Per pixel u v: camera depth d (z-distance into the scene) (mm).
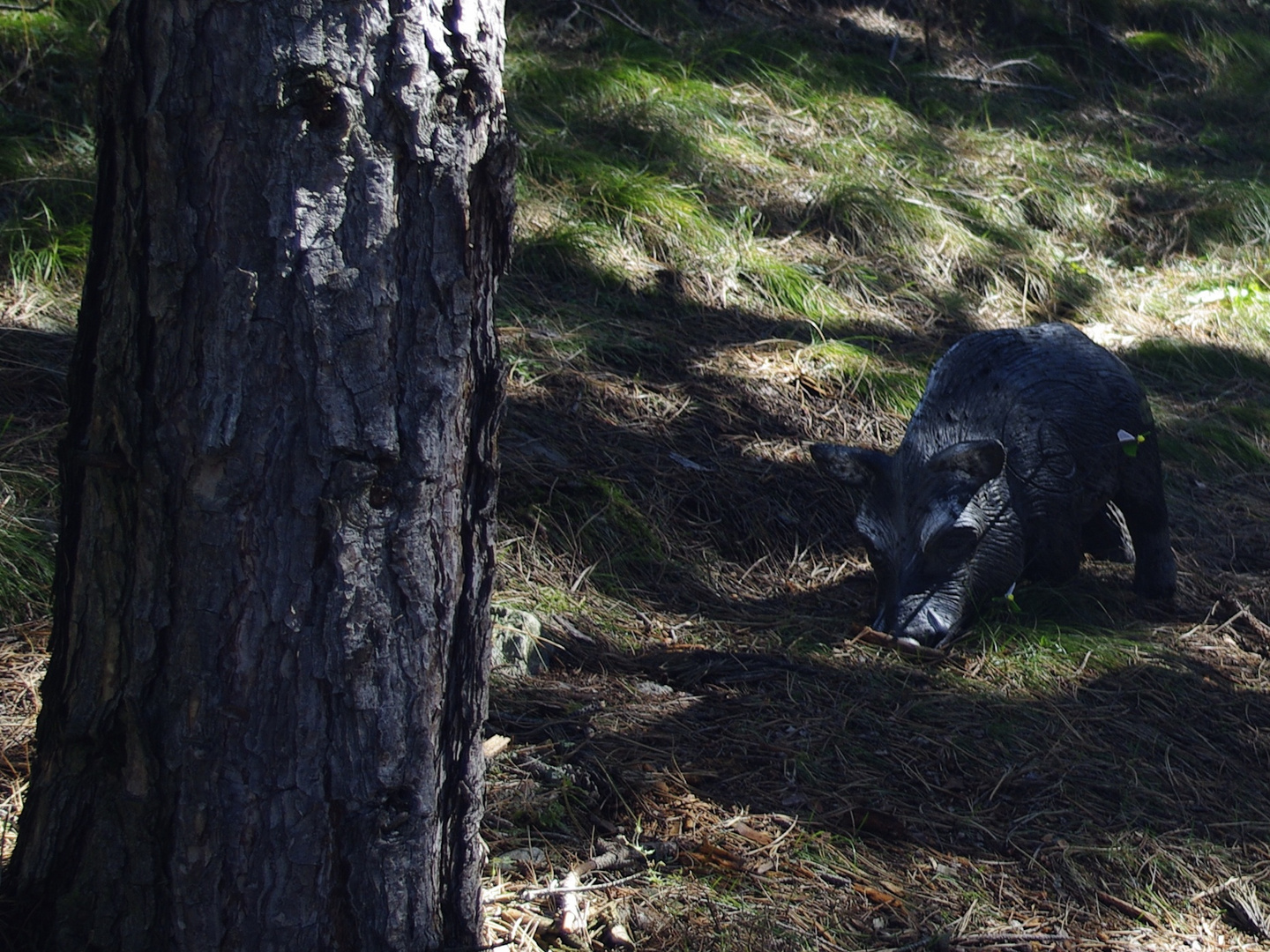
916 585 4207
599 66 8469
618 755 3400
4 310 4887
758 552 4957
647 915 2744
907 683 3992
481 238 2057
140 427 1938
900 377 6176
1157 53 11609
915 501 4207
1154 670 4258
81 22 6945
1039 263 7723
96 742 2068
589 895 2803
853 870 3039
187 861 2057
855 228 7430
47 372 4559
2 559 3631
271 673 1998
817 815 3246
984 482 4160
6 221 5383
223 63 1827
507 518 4516
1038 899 3047
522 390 5359
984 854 3199
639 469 5105
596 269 6457
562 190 6965
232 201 1861
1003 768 3592
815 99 8797
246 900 2076
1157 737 3857
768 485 5266
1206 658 4492
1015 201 8375
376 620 2035
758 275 6809
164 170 1856
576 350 5754
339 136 1870
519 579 4273
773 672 3977
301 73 1834
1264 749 3902
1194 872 3240
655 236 6801
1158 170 9570
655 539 4742
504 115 2051
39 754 2193
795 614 4527
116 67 1872
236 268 1875
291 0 1821
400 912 2182
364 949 2158
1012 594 4516
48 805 2152
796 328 6562
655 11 9539
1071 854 3221
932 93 9734
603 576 4469
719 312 6527
